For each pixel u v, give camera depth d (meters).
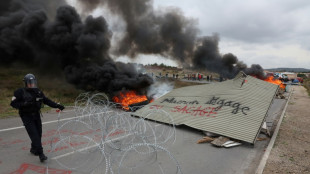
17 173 3.82
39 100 4.34
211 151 5.36
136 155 4.87
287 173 4.04
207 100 8.23
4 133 6.30
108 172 3.97
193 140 6.21
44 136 6.12
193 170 4.24
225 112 7.07
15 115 8.90
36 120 4.39
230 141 5.92
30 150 4.77
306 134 6.93
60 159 4.50
